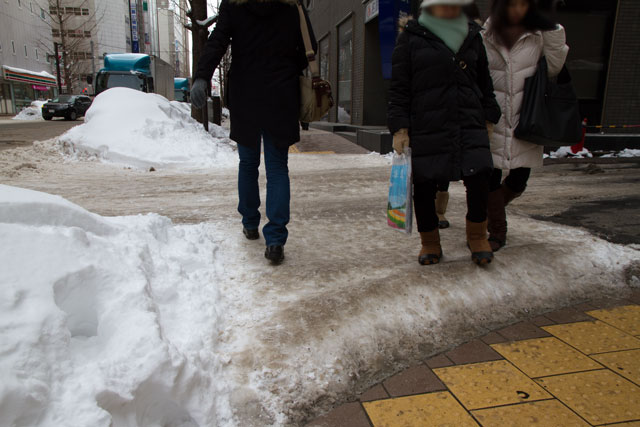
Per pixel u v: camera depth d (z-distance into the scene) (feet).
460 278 9.11
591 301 9.39
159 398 5.33
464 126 8.73
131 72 61.62
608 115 36.52
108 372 4.88
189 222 13.25
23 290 4.92
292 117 9.57
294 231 12.78
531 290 9.36
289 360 6.63
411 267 9.46
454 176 8.71
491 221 10.64
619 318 8.66
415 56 8.76
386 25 35.73
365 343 7.30
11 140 40.50
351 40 51.03
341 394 6.46
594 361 7.26
